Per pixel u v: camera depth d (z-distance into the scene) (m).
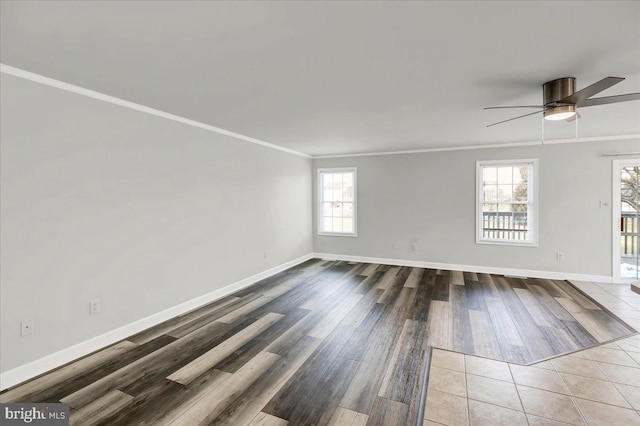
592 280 4.93
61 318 2.57
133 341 2.98
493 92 2.85
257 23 1.71
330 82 2.60
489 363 2.56
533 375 2.39
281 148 5.66
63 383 2.31
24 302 2.35
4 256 2.25
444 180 5.77
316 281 5.03
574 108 2.46
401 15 1.64
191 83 2.60
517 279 5.10
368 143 5.34
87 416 1.96
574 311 3.69
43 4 1.50
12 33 1.78
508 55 2.11
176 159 3.60
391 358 2.65
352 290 4.55
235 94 2.89
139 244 3.20
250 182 4.85
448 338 3.01
